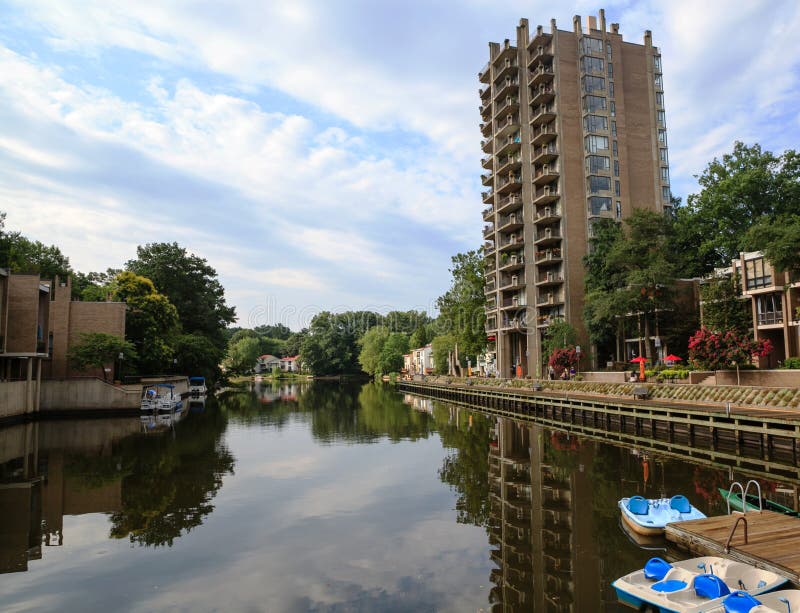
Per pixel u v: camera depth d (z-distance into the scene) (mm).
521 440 28984
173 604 9359
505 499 16297
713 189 52656
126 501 16250
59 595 9750
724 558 9938
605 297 46094
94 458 23391
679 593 8453
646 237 47781
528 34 67125
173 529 13555
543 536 12797
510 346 70250
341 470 20844
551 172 61406
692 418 26172
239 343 125812
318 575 10641
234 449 25906
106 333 46250
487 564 11117
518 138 67625
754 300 39812
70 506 15703
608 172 61625
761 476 19109
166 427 34500
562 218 60906
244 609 9148
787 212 46312
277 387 93812
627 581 9297
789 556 9547
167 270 72000
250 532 13312
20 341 36719
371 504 15867
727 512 14242
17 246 55875
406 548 12133
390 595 9695
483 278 75250
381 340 119750
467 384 62781
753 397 26984
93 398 41281
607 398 36875
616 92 63281
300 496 16812
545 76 62656
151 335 57000
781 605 7953
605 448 26016
